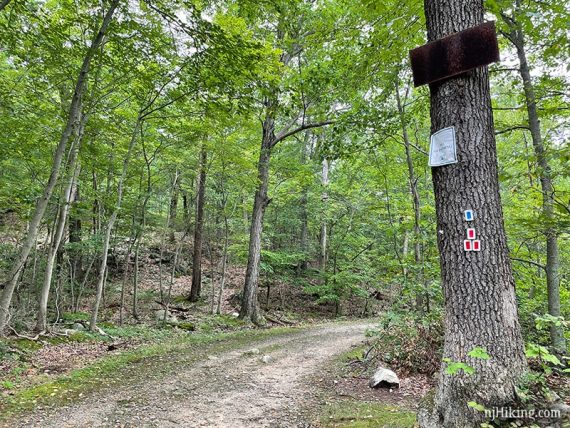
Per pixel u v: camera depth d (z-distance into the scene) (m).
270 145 13.80
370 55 6.32
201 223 15.59
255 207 13.90
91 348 8.30
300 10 10.45
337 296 16.62
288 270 18.83
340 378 6.46
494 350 2.94
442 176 3.29
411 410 4.63
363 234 19.28
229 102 7.68
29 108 8.70
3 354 6.64
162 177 14.78
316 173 19.81
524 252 8.84
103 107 10.02
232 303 15.80
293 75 10.69
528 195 8.30
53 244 9.15
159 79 8.94
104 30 7.32
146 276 17.70
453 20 3.27
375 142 9.83
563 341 6.52
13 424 4.25
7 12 7.46
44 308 8.86
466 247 3.09
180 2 6.50
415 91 10.12
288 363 7.52
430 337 7.10
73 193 11.02
